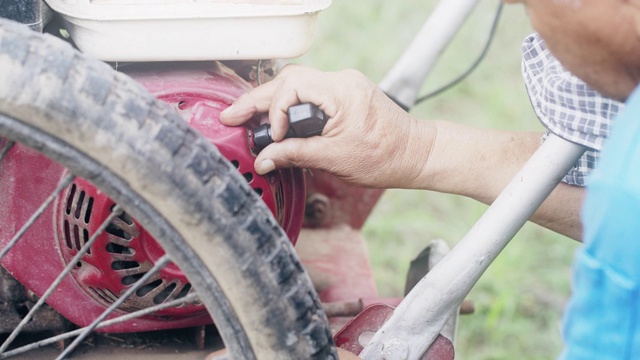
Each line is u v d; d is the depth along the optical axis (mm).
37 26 1071
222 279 940
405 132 1220
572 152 1113
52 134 915
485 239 1113
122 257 1109
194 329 1280
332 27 3242
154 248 1107
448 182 1273
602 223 843
